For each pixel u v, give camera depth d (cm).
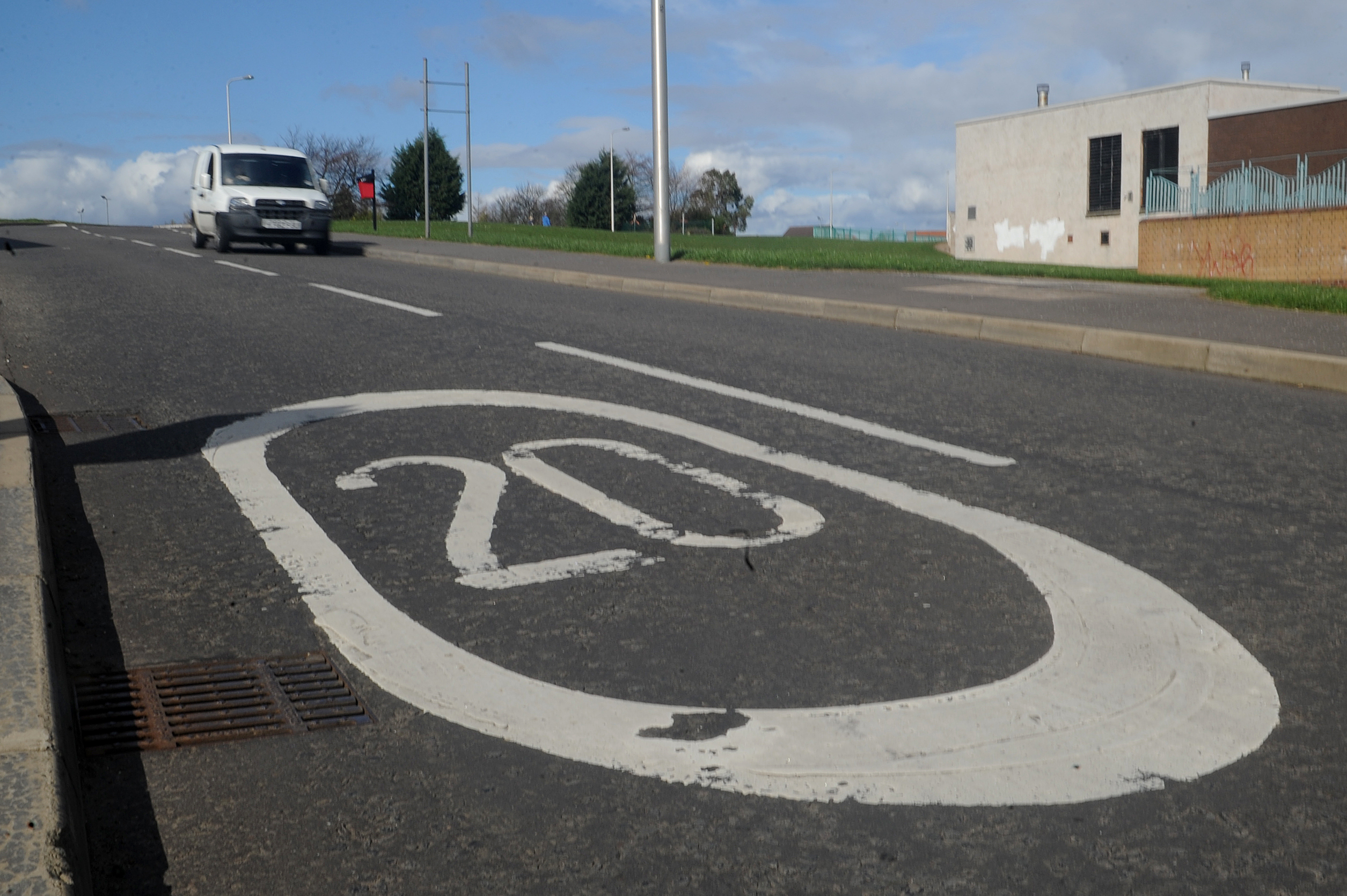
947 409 762
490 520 504
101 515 508
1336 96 2927
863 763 295
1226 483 576
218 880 248
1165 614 398
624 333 1114
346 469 587
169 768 296
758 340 1091
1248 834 263
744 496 547
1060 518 514
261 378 836
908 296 1405
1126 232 3634
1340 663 357
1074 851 256
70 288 1439
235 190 2273
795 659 360
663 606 405
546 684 342
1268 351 905
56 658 325
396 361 913
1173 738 308
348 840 263
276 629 386
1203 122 3353
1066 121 3819
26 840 227
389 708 328
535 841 262
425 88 3678
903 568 446
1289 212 2331
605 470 592
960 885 245
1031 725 315
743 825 267
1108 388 856
